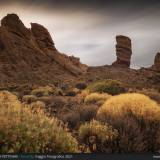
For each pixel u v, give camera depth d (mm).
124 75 80938
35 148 6238
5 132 6230
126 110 10656
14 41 86375
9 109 7293
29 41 90812
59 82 68875
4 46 82125
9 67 75938
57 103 21094
